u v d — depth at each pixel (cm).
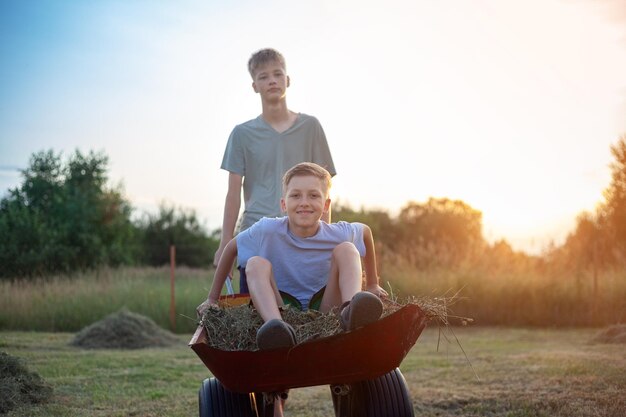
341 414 403
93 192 2666
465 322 378
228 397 389
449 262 1688
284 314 382
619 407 568
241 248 422
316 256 420
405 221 2878
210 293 441
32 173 2656
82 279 1639
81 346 1070
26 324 1412
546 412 561
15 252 2162
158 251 2878
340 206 2559
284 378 344
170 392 690
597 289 1480
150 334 1126
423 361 891
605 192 1894
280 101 529
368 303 322
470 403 614
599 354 903
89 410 602
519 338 1212
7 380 634
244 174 536
